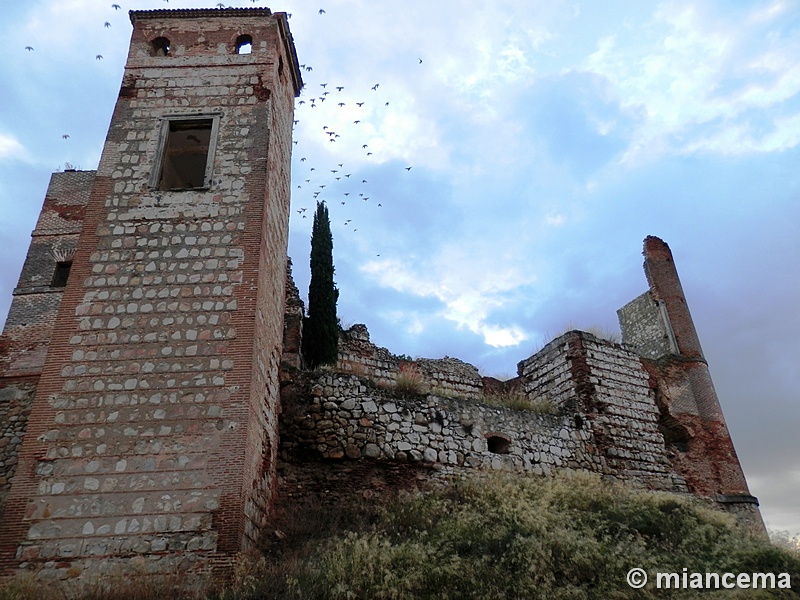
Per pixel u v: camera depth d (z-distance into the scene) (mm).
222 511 11633
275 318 16219
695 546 12969
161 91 16484
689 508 15844
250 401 12828
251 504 12664
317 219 25109
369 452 16609
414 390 18359
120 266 14094
